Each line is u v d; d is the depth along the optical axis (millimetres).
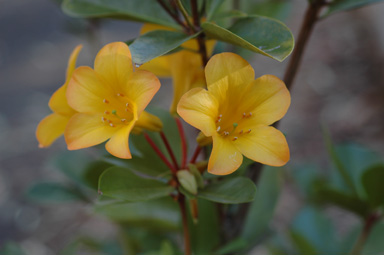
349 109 1449
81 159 636
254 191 478
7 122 1597
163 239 632
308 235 643
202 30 487
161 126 500
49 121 507
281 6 643
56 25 2160
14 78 1826
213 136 468
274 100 485
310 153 1304
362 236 587
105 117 494
